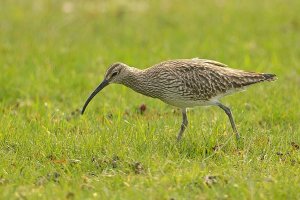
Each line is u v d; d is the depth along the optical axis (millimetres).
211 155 13125
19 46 23438
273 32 25016
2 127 15000
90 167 12883
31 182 12258
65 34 25375
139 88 14773
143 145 13656
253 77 14781
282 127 15406
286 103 17031
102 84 14906
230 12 28016
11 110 16953
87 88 18953
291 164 12969
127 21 27172
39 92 18547
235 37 24391
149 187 11781
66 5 29328
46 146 13797
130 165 12734
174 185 11852
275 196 11344
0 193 11562
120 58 21828
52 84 19156
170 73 14414
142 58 21828
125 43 24094
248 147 13438
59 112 16688
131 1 29656
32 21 27016
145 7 29016
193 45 23328
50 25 26484
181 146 13727
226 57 21766
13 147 14008
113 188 11891
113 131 14422
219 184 11781
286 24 25875
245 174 12203
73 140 14000
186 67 14492
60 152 13555
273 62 20844
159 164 12625
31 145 13891
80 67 20922
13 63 21234
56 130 15070
